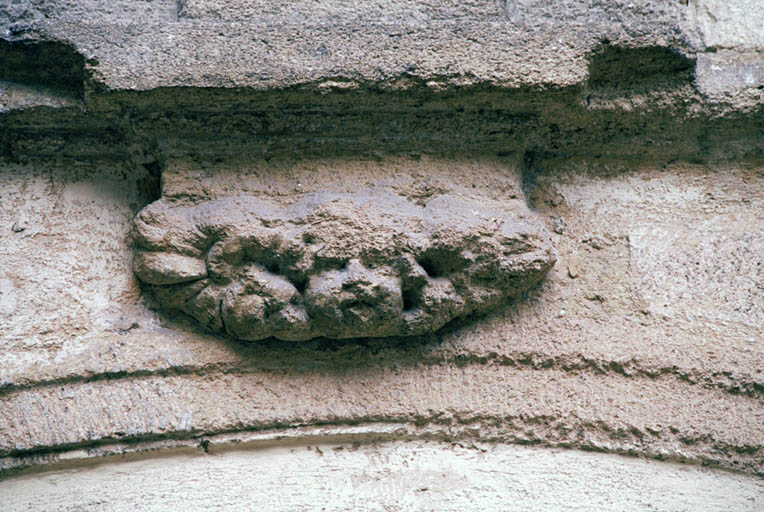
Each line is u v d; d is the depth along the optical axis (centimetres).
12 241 208
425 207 207
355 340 206
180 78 204
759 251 210
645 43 209
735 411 202
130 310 206
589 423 202
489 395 204
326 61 205
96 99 204
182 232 204
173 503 199
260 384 204
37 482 200
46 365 202
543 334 206
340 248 202
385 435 203
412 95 206
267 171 209
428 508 199
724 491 200
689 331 206
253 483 201
